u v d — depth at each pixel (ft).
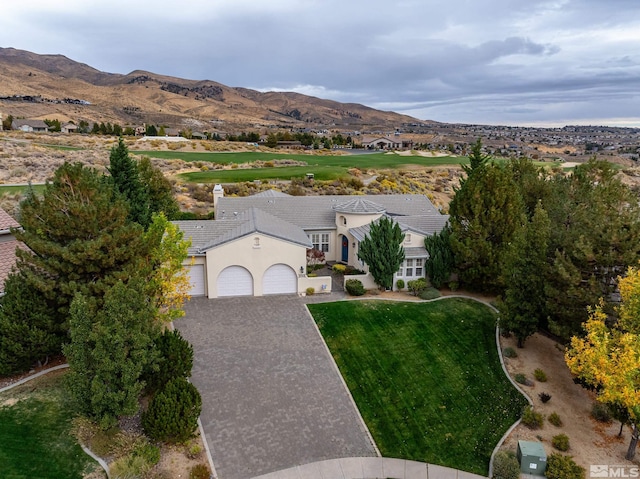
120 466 52.06
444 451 61.77
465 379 77.92
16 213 137.18
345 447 61.26
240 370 77.15
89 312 57.62
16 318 67.10
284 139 489.26
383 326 94.02
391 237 108.99
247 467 56.54
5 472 51.34
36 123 444.14
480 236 107.76
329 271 126.62
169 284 79.77
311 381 75.20
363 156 379.35
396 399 72.13
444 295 111.24
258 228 105.81
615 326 64.85
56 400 64.28
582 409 70.23
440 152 462.19
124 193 122.11
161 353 66.59
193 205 183.01
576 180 139.64
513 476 55.26
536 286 82.23
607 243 74.38
